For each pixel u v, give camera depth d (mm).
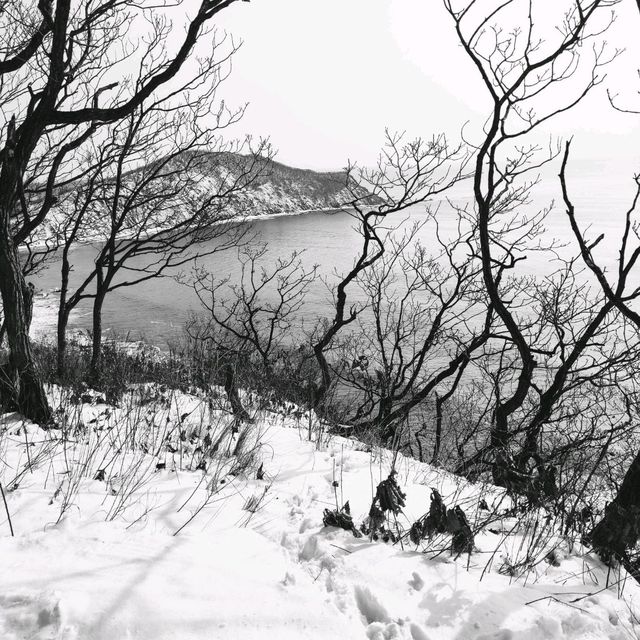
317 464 4895
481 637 2422
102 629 2135
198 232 8992
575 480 4195
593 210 72375
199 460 4457
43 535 2826
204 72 8023
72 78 7004
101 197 8539
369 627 2398
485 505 4145
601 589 3025
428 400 9828
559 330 7469
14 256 4812
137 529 3080
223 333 12008
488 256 6562
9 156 4836
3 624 2131
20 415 4863
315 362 10109
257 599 2455
